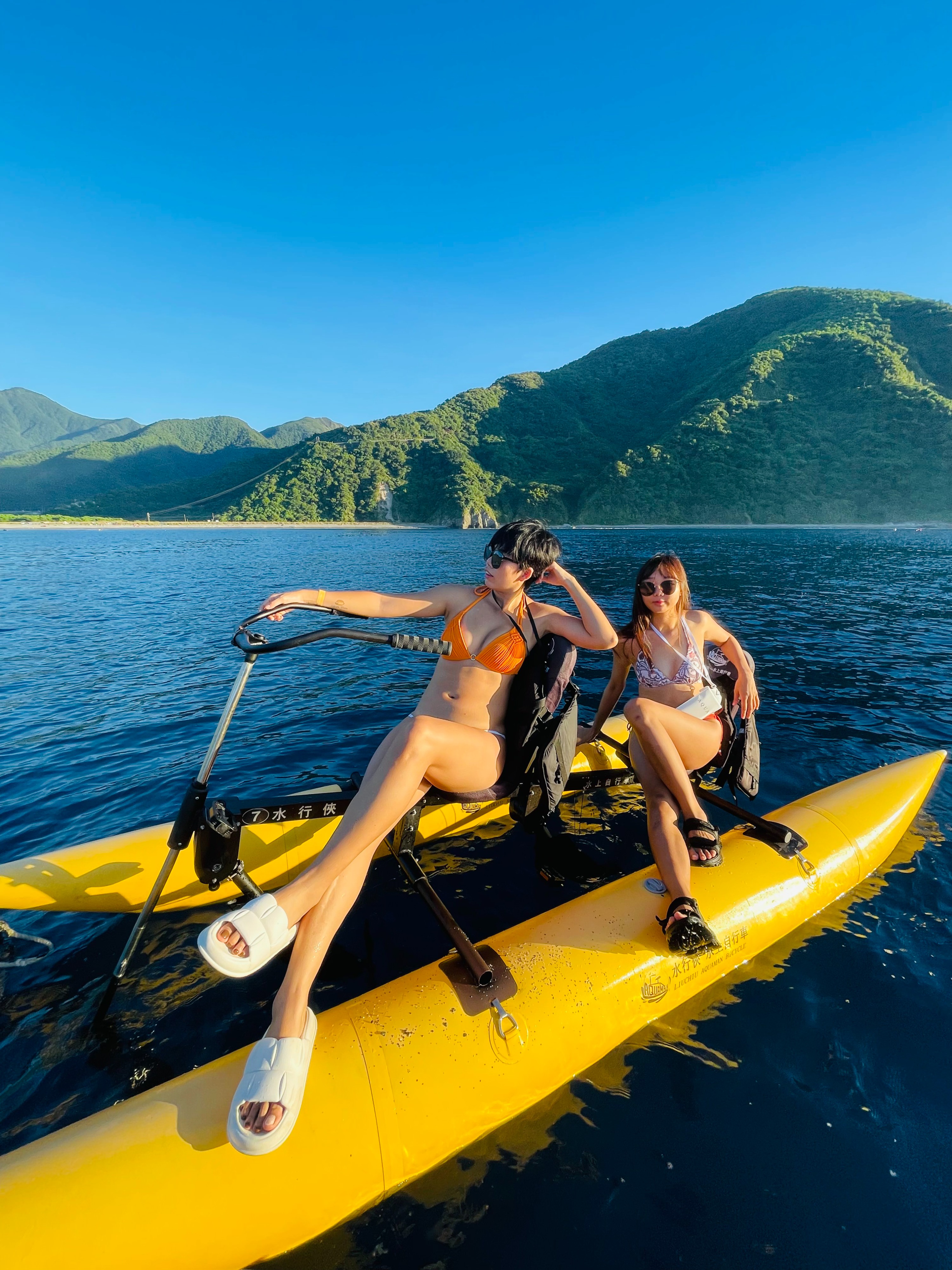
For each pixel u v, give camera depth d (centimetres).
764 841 294
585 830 366
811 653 848
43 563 2827
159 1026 229
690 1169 178
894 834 338
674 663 307
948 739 523
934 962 262
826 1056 216
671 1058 214
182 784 449
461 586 249
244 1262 150
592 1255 156
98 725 589
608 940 229
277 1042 161
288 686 718
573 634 239
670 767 250
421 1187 172
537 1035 198
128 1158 148
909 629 1044
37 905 271
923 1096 202
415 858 233
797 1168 178
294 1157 156
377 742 529
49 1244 133
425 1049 184
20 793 439
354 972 255
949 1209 168
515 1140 186
